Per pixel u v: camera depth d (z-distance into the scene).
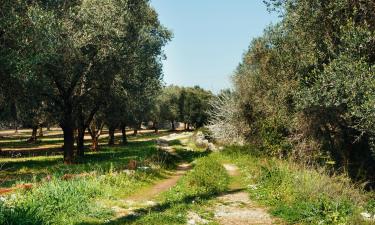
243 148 40.50
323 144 25.67
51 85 34.22
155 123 109.81
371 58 17.75
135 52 36.88
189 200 16.91
